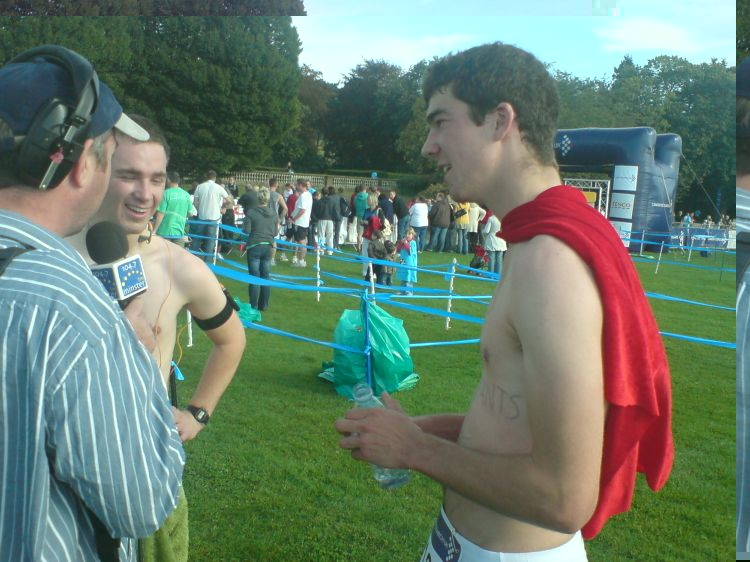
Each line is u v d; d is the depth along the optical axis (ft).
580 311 4.09
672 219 75.66
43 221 4.19
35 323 3.72
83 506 4.14
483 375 5.09
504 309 4.63
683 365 25.29
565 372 4.02
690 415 19.29
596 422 4.08
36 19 99.71
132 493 3.99
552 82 4.88
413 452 4.79
